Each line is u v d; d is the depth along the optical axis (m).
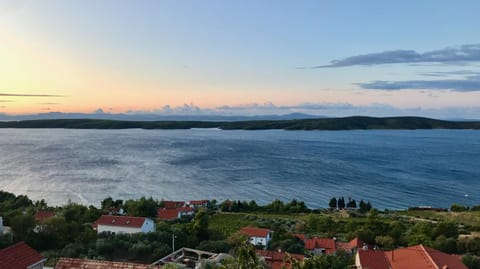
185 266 49.72
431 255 51.41
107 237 69.12
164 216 119.81
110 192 163.50
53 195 154.75
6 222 74.88
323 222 109.62
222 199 162.00
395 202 163.62
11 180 182.62
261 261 34.75
